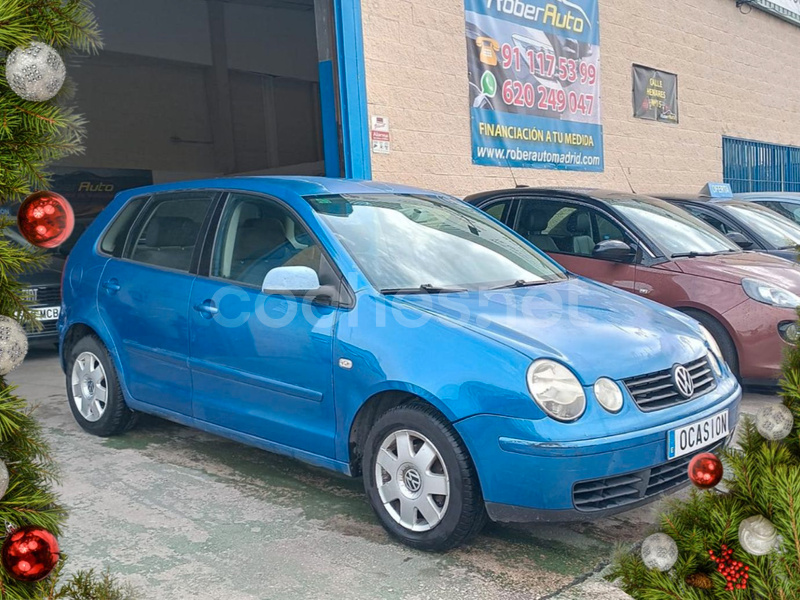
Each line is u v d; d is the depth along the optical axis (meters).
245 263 4.25
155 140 16.44
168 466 4.55
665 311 4.22
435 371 3.30
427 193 4.93
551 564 3.31
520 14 10.63
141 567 3.26
